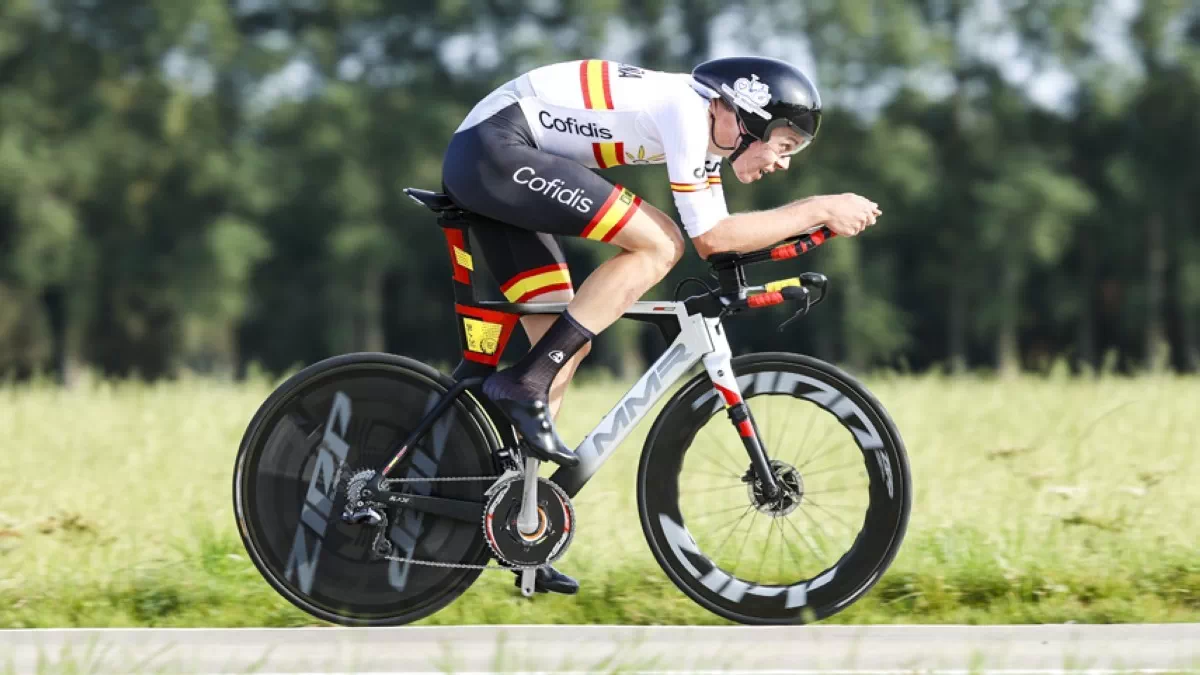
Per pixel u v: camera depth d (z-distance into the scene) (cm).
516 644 1253
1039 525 1697
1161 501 1820
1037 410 2800
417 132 11938
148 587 1447
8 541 1636
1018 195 12556
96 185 11850
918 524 1706
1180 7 12756
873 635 1283
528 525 1303
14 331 12075
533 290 1334
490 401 1309
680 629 1307
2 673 1148
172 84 11906
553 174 1266
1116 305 14175
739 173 1338
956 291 13325
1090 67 12862
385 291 13412
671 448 1362
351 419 1341
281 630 1309
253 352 12962
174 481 2025
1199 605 1401
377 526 1324
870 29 12219
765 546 1516
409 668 1195
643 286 1291
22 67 12056
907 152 12294
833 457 2066
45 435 2506
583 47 11869
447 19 12025
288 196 11800
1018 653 1216
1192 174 13162
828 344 12694
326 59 12162
